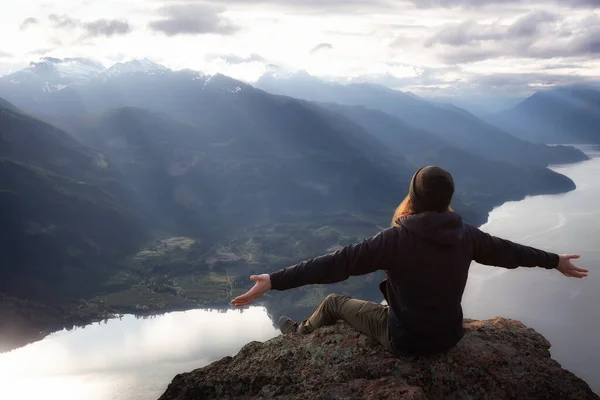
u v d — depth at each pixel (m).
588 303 152.88
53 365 156.25
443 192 4.49
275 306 197.62
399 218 4.68
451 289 4.47
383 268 4.52
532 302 154.00
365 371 4.79
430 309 4.50
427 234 4.35
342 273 4.42
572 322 138.50
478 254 4.74
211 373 5.22
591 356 118.56
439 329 4.56
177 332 178.62
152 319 196.50
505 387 4.68
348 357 5.03
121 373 146.12
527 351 5.26
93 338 180.38
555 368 5.00
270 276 4.46
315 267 4.42
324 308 5.80
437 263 4.38
